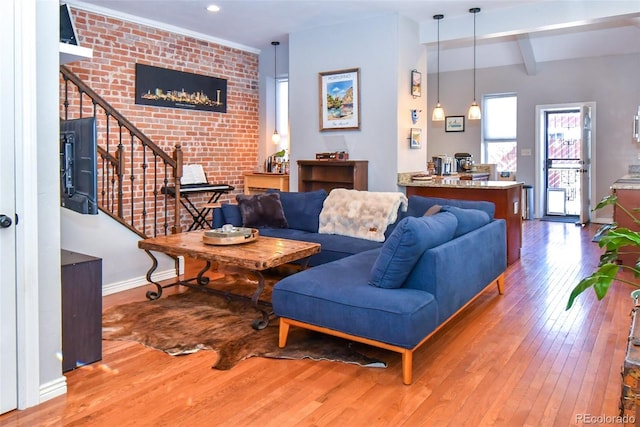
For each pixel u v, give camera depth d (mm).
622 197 4855
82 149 2596
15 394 2234
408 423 2137
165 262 4559
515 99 8852
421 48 5879
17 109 2176
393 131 5480
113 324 3354
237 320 3441
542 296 4016
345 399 2352
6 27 2139
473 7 5207
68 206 2734
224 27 6008
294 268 4910
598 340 3062
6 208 2176
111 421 2152
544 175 8891
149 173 5922
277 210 4965
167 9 5309
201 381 2537
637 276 1459
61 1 4879
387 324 2516
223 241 3637
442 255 2771
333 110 5902
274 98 7426
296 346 2977
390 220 4410
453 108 9297
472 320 3441
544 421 2146
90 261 2721
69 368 2646
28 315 2242
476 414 2211
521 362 2754
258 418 2180
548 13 5070
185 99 6293
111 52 5457
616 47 7629
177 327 3303
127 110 5660
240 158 7176
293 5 5113
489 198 5117
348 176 5902
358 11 5312
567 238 6730
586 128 7781
